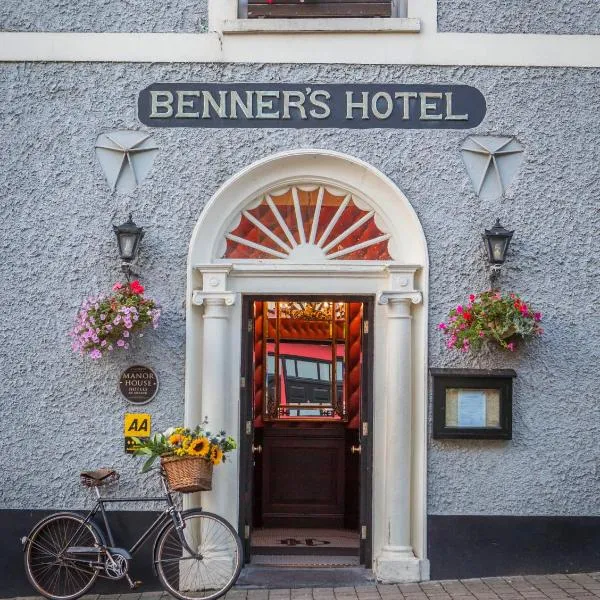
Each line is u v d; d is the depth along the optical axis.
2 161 6.83
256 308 8.67
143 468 6.29
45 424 6.72
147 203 6.84
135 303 6.52
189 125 6.88
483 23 6.91
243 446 6.96
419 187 6.84
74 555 6.47
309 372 8.65
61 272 6.79
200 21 6.91
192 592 6.48
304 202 7.00
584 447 6.72
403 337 6.76
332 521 8.46
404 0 7.07
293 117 6.87
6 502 6.69
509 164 6.86
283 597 6.36
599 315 6.78
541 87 6.88
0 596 6.61
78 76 6.88
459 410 6.70
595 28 6.91
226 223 6.93
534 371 6.76
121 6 6.91
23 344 6.75
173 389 6.74
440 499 6.71
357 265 6.88
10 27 6.88
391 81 6.89
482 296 6.60
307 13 7.10
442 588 6.45
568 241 6.81
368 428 6.96
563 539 6.70
